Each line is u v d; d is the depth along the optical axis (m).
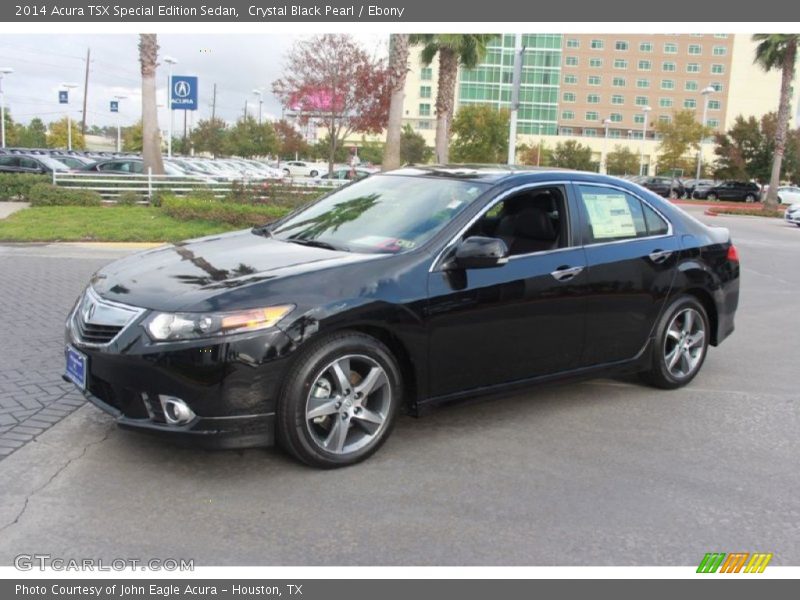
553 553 3.38
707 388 5.95
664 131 66.00
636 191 5.54
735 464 4.44
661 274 5.44
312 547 3.35
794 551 3.47
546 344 4.82
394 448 4.47
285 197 19.28
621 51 115.00
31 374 5.50
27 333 6.66
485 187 4.77
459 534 3.50
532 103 115.06
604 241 5.18
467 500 3.84
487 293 4.45
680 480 4.18
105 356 3.79
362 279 4.06
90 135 94.81
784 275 13.09
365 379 4.14
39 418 4.66
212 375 3.64
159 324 3.68
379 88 23.97
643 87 116.31
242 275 3.99
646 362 5.52
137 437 4.43
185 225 15.95
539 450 4.54
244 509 3.65
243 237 5.02
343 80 23.78
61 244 13.52
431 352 4.29
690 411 5.36
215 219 16.48
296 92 23.98
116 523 3.48
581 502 3.87
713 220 30.95
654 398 5.64
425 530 3.53
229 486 3.88
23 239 13.55
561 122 116.19
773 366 6.73
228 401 3.69
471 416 5.09
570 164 77.38
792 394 5.86
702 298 5.91
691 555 3.41
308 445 3.95
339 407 4.05
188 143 65.44
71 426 4.56
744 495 4.02
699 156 64.56
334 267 4.07
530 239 4.85
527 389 4.86
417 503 3.78
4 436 4.37
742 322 8.79
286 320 3.77
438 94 28.00
